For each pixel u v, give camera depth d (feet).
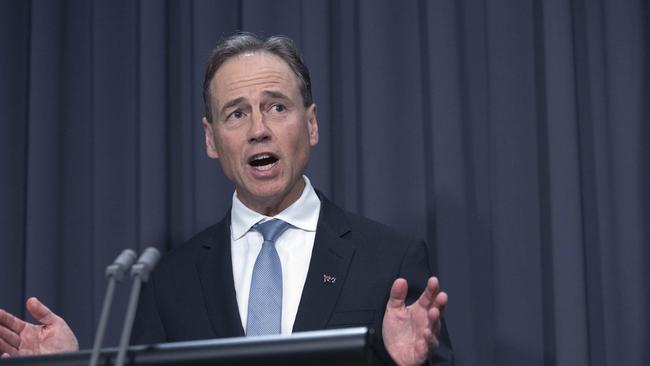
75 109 17.56
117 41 17.51
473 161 16.47
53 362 7.12
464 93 16.56
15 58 17.58
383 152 16.37
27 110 17.48
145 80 16.78
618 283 15.56
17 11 17.63
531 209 15.97
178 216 16.99
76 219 17.33
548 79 15.75
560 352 15.10
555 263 15.33
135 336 13.33
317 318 12.33
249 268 13.38
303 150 13.51
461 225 15.98
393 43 16.71
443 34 16.33
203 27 16.97
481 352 15.89
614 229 15.70
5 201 17.20
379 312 12.48
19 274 17.17
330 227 13.46
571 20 15.90
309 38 16.47
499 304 15.83
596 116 16.12
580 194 15.46
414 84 16.62
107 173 17.17
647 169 15.69
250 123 13.21
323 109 16.31
